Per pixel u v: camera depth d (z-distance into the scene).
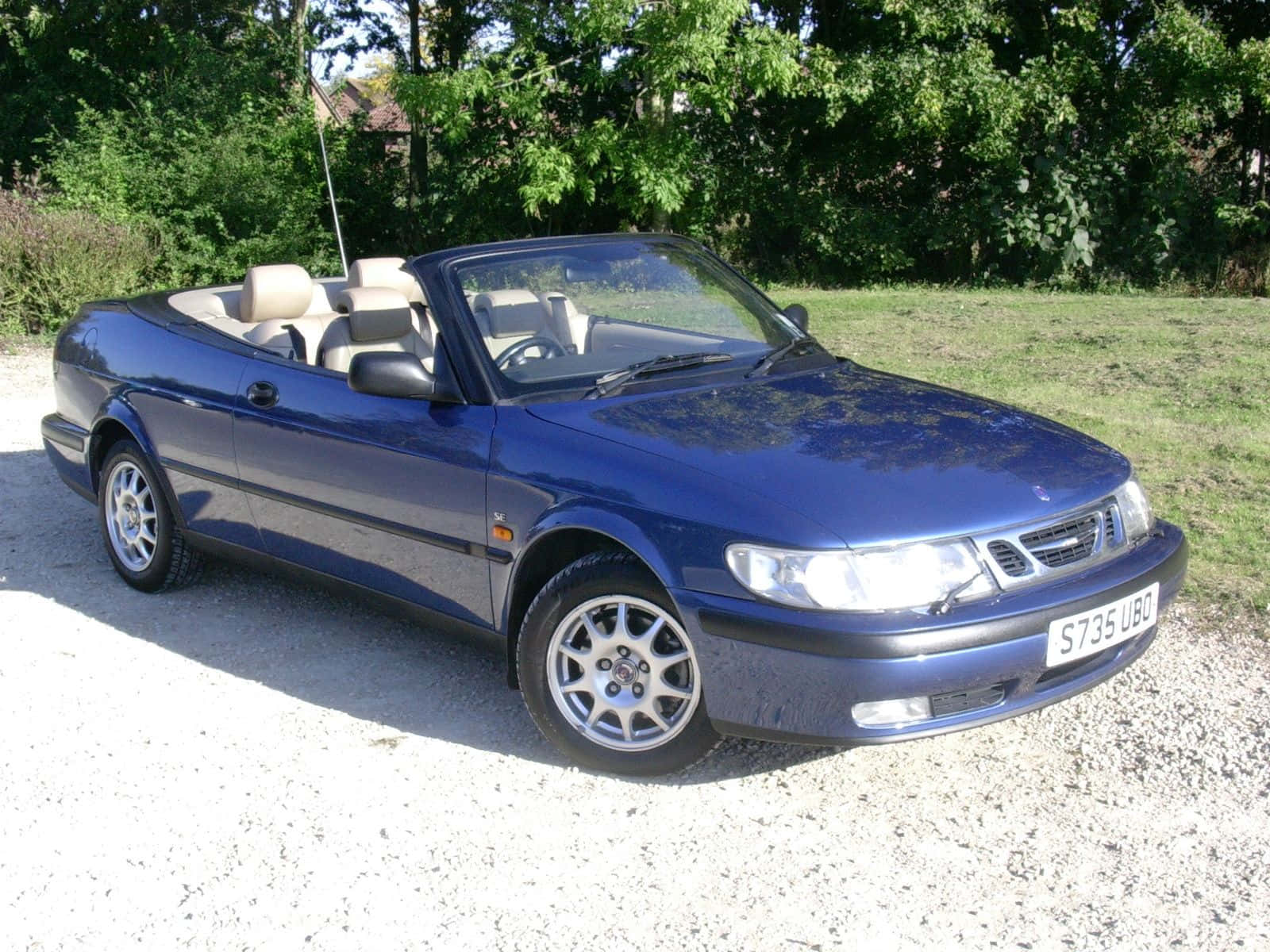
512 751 3.95
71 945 2.98
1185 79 18.47
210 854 3.37
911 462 3.70
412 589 4.35
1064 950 2.90
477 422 4.08
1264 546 5.57
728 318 4.86
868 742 3.33
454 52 22.48
